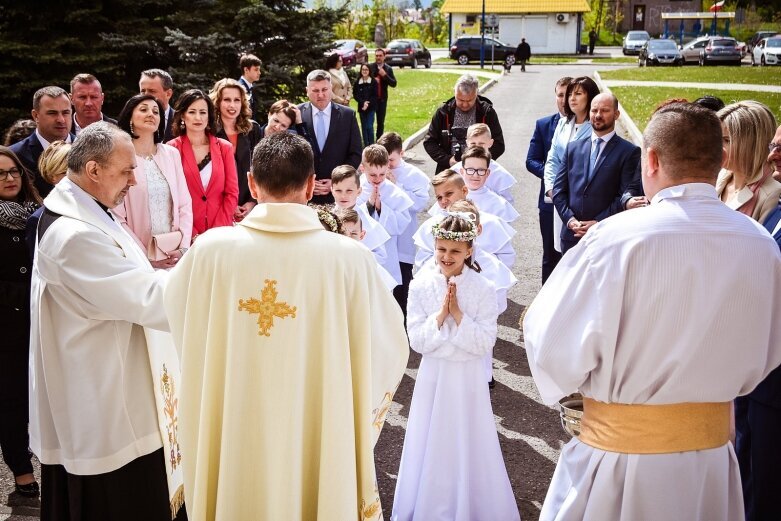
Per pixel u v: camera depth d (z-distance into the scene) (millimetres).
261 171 2678
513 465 4324
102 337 3088
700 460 2443
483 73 34938
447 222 3750
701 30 64688
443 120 7457
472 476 3709
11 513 3947
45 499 3273
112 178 3141
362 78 14609
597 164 5574
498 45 41406
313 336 2697
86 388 3078
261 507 2738
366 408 2791
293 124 7133
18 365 4020
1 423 3996
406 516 3781
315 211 2848
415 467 3768
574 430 2912
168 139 6684
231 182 5730
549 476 4215
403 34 61156
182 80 12656
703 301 2344
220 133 6383
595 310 2422
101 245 3020
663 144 2439
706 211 2395
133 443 3150
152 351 3219
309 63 13836
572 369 2477
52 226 3047
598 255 2418
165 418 3307
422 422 3752
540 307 2580
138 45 12484
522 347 5988
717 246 2355
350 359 2766
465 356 3648
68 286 3018
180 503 3441
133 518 3217
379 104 14898
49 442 3201
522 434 4668
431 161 13664
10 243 4023
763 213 3643
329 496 2717
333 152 7250
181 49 12547
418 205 6504
